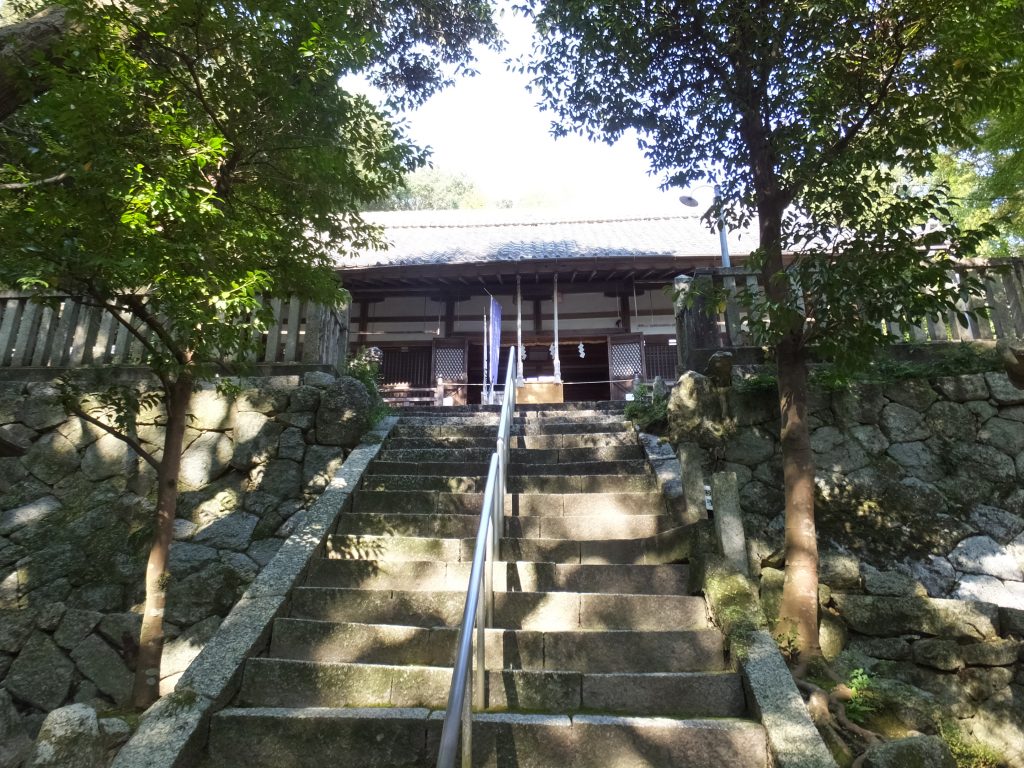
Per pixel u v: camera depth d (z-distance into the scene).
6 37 3.91
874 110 4.27
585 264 10.84
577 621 3.88
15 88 3.98
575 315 12.60
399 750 2.97
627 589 4.16
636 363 11.99
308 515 4.88
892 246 3.72
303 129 4.43
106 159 3.23
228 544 5.45
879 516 5.02
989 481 5.13
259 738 3.02
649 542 4.52
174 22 3.83
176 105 3.71
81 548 5.40
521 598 3.96
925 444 5.29
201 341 3.72
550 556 4.55
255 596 3.96
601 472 5.66
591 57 5.16
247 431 5.95
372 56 4.58
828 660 3.92
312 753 2.99
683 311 6.60
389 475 5.67
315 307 6.52
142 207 3.12
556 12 5.22
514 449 6.11
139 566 5.29
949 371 5.57
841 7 4.19
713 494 4.19
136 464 5.83
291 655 3.68
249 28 3.90
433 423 7.01
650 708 3.25
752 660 3.30
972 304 5.99
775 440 5.42
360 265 11.02
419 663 3.60
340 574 4.38
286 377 6.29
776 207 4.66
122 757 2.76
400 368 12.55
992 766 3.71
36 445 5.92
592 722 3.00
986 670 4.13
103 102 3.24
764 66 4.62
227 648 3.50
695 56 4.94
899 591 4.66
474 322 12.66
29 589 5.23
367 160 4.94
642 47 4.89
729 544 4.01
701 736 2.94
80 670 4.88
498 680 3.33
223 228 3.65
